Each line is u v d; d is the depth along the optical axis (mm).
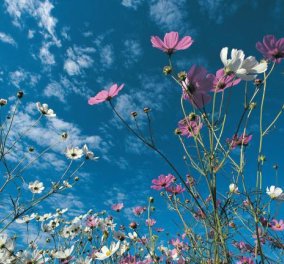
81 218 1149
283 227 618
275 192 543
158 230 891
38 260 762
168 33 438
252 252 555
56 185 906
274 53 451
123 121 405
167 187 635
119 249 898
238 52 386
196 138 385
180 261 643
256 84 432
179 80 405
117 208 1159
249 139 420
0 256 680
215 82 396
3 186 816
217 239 396
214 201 375
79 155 1104
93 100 485
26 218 1024
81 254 996
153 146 391
